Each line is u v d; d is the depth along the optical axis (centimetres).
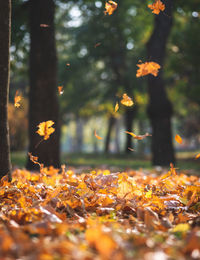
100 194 385
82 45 2888
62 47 2994
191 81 2839
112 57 2862
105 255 195
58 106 903
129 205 352
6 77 435
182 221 313
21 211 309
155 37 1266
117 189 383
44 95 887
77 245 213
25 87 2788
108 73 3106
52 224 269
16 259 192
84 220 288
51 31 892
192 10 1459
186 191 389
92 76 3331
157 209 349
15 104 430
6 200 366
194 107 3509
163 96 1365
